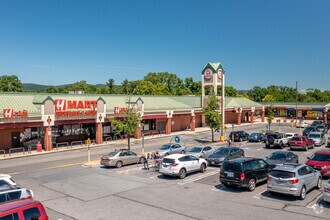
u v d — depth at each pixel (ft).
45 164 105.19
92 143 155.84
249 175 64.44
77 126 161.27
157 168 90.17
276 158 81.61
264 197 60.23
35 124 130.93
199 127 237.45
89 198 62.85
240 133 159.43
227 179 65.16
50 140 135.64
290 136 138.21
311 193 61.67
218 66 220.43
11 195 47.91
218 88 439.22
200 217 50.39
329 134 189.78
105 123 171.63
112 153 97.76
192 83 438.40
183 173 78.64
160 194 64.54
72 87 442.91
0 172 92.94
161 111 188.85
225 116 272.72
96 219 50.90
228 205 56.03
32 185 75.20
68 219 51.19
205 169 87.25
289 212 51.37
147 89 362.33
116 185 73.15
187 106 218.59
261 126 248.93
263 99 441.27
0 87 346.74
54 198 63.36
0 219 34.37
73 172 90.53
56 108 137.18
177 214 52.13
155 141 164.76
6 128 133.90
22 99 140.67
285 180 56.54
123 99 182.91
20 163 107.76
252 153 118.01
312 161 76.13
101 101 154.71
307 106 298.97
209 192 65.16
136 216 51.75
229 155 94.02
